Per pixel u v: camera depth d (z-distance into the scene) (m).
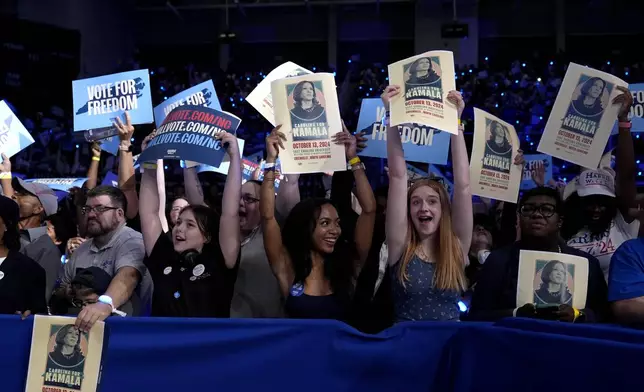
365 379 2.44
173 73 14.16
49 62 13.16
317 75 3.05
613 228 3.39
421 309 2.79
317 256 2.89
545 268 2.68
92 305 2.60
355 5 15.72
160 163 3.73
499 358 2.31
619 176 3.39
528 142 9.42
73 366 2.54
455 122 2.88
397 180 2.87
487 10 15.44
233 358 2.47
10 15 12.54
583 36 15.16
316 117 3.03
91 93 3.82
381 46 15.70
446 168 7.63
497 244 4.19
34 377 2.56
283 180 3.58
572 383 2.12
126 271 3.03
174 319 2.51
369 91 11.99
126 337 2.52
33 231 3.91
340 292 2.87
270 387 2.45
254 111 11.83
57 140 10.81
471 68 13.09
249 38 16.16
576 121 3.31
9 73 12.42
